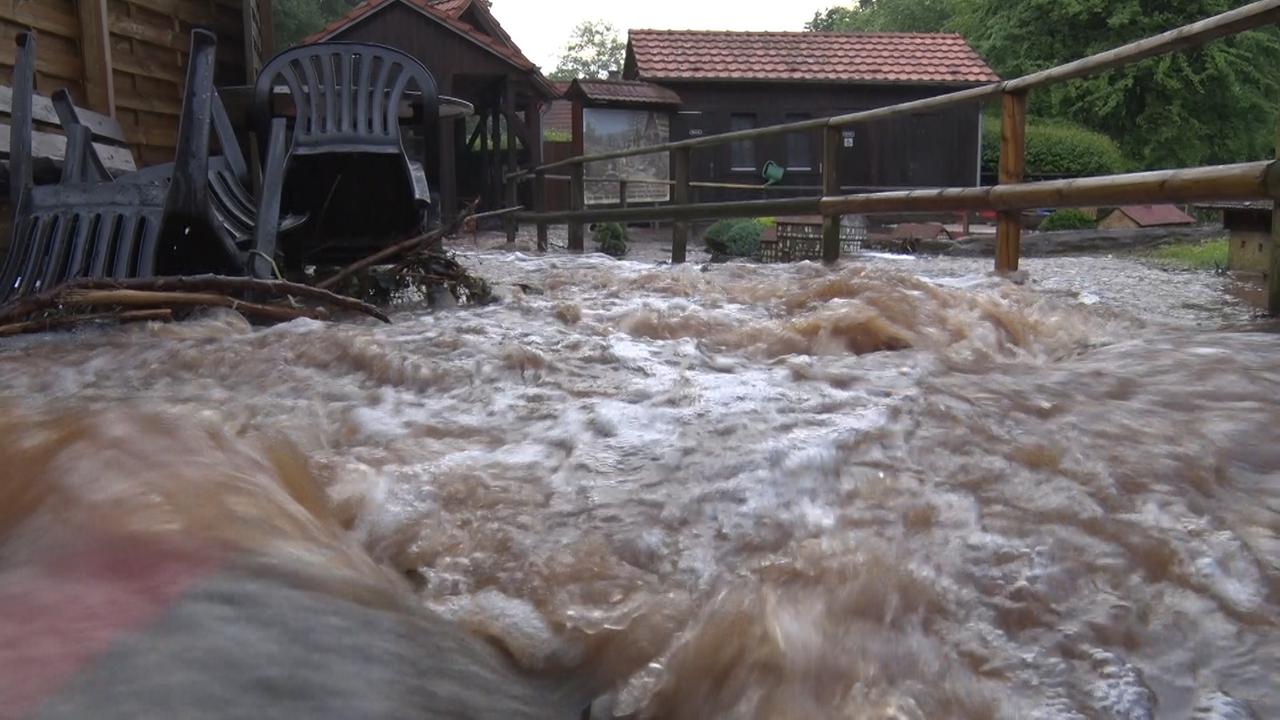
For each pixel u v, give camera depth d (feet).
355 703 2.37
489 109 81.87
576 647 4.58
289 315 13.79
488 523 6.03
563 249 49.03
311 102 16.65
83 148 15.93
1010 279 20.29
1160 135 122.11
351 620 2.85
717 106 89.71
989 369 10.61
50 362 10.89
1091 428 8.05
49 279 14.17
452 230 16.94
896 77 88.89
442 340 11.63
